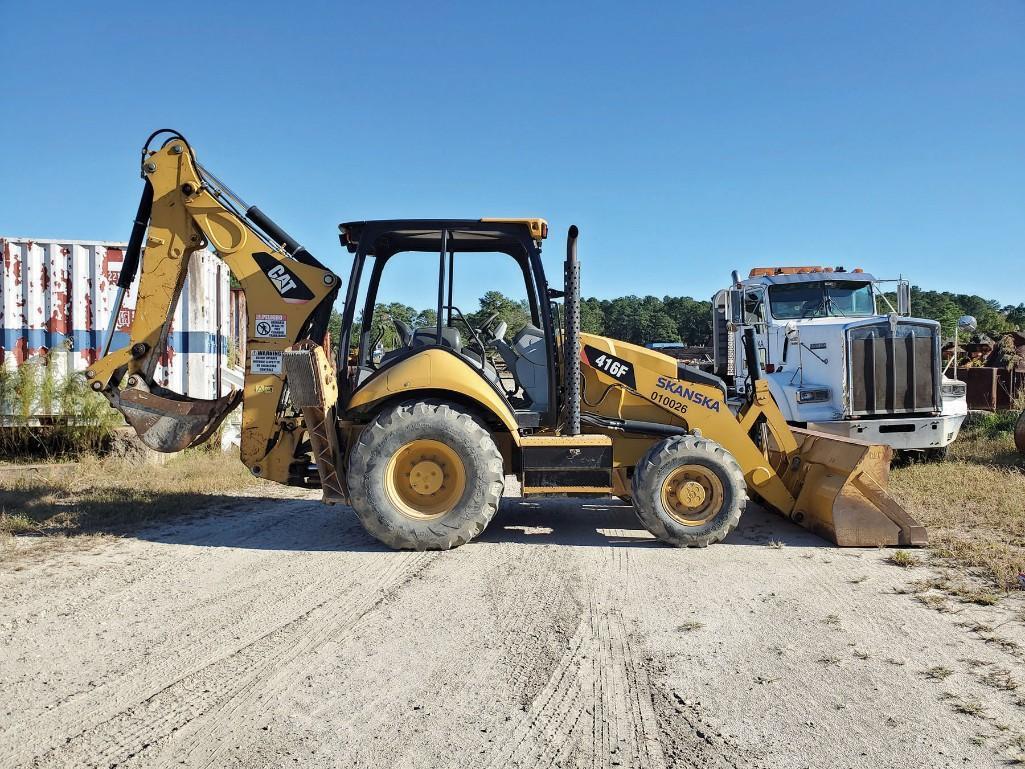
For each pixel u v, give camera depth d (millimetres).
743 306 9625
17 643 3980
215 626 4234
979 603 4562
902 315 10492
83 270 10172
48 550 5898
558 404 6457
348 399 6230
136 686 3465
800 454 6668
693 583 5039
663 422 6609
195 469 9945
